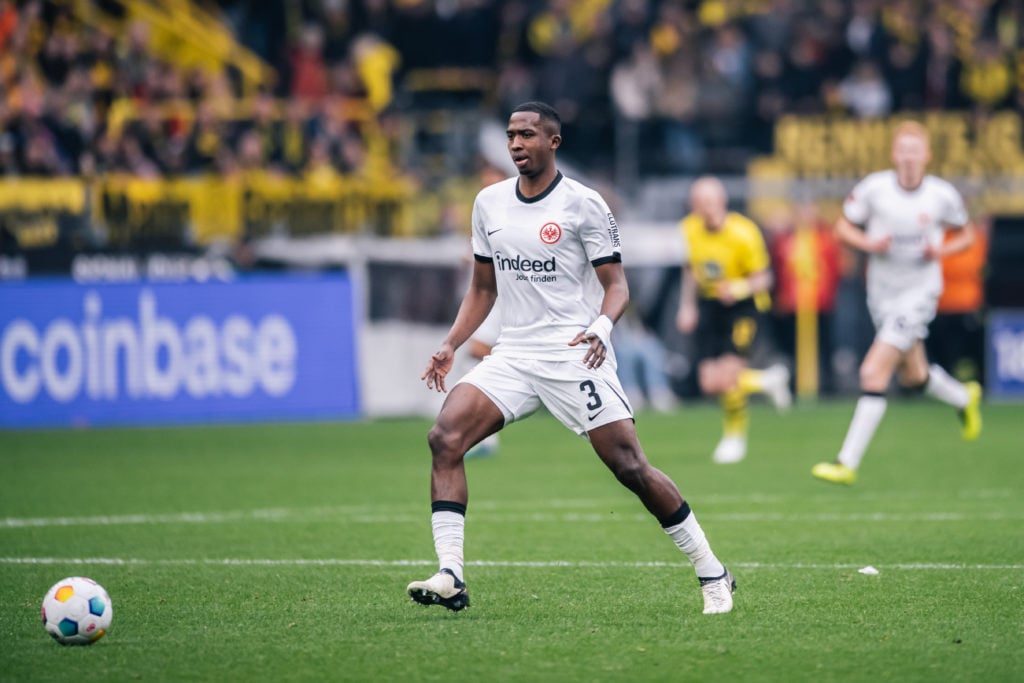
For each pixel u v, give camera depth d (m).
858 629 22.64
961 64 82.44
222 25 82.81
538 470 49.19
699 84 78.69
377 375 69.56
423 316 71.00
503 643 21.70
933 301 42.72
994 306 78.25
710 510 38.28
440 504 23.48
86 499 41.44
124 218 66.12
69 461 51.72
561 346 23.62
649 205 76.81
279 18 83.12
